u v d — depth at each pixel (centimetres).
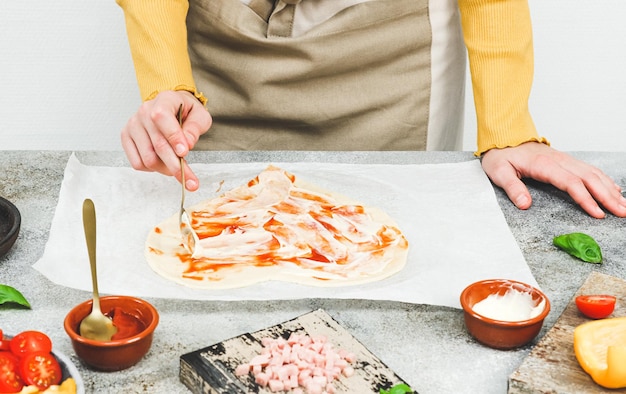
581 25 243
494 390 90
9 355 82
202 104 141
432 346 98
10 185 137
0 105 245
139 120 129
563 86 252
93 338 91
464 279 112
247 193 137
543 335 101
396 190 140
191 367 86
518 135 147
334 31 158
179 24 145
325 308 106
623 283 106
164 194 136
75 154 150
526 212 134
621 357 83
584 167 140
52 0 231
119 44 238
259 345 90
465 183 142
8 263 114
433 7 161
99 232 123
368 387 84
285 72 160
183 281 110
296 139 169
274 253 118
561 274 115
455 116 174
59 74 241
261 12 160
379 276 112
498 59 148
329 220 128
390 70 164
